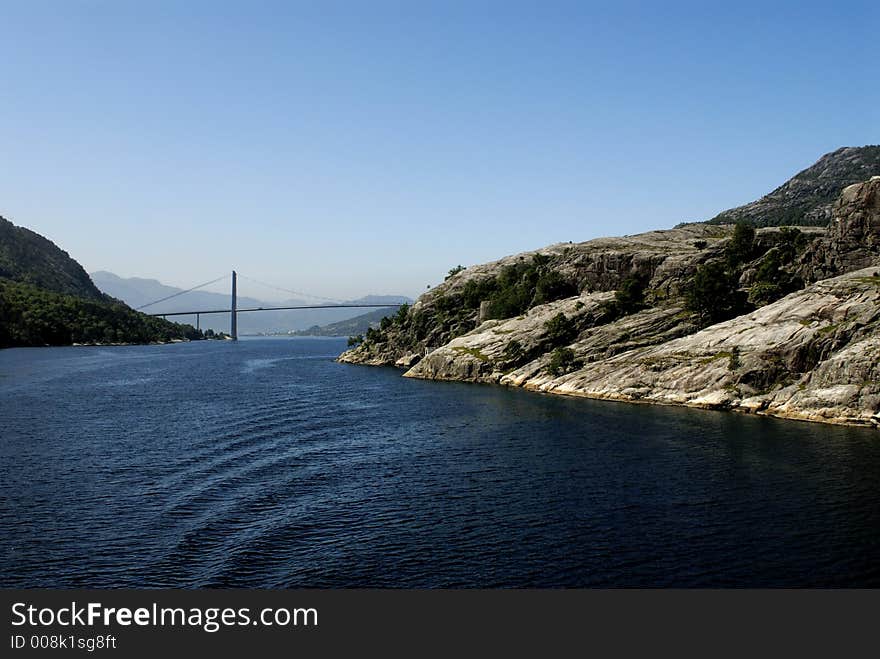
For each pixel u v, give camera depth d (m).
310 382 151.50
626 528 45.56
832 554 40.78
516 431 82.62
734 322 113.44
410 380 157.00
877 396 81.75
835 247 121.19
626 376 115.88
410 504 51.09
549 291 178.62
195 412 98.12
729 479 57.72
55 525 45.25
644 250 182.00
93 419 90.12
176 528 45.00
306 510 49.38
